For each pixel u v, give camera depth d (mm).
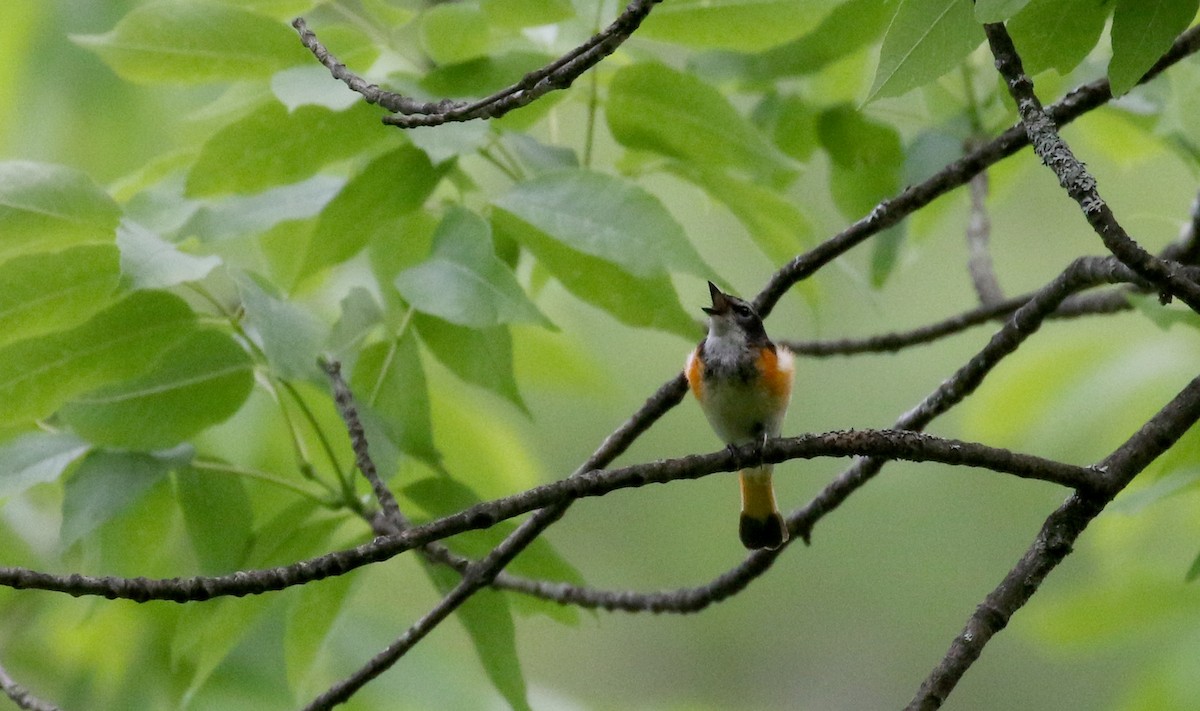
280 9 7406
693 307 13094
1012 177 9852
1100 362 9664
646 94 7305
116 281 6129
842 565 14078
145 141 9422
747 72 8031
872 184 8680
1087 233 13352
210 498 7023
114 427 6688
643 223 6270
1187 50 6570
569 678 14336
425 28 7184
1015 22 5348
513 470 8516
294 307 6785
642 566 14336
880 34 7691
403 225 7797
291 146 6750
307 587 7113
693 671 14266
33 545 8094
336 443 7777
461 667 8930
